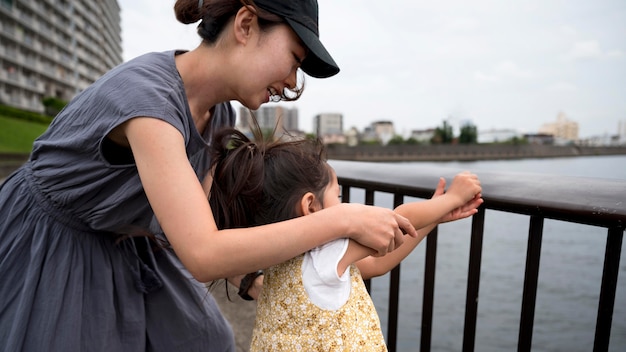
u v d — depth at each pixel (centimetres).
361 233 95
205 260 84
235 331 240
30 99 5506
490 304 934
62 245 108
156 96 91
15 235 110
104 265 114
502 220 1783
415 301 926
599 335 88
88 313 111
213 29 99
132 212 107
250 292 131
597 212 82
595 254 1209
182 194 85
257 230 87
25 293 104
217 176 112
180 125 92
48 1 5634
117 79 96
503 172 115
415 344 739
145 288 123
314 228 90
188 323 132
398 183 127
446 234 1545
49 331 104
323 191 110
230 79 101
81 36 7256
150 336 127
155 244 128
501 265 1195
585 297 927
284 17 94
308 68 112
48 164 106
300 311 100
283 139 118
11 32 4816
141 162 88
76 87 6906
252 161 109
